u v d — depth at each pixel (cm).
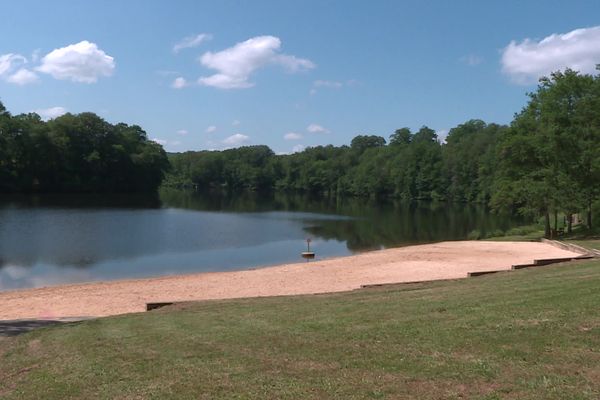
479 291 1159
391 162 12181
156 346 832
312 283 2203
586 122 3647
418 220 6556
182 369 689
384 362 652
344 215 7138
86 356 802
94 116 10456
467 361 630
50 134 9525
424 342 727
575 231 3962
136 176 11006
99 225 4869
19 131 9138
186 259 3256
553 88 3722
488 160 8894
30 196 8588
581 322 756
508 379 562
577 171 3578
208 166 16312
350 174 13475
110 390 629
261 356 726
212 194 12888
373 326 855
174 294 1991
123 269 2878
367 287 1569
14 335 1091
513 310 870
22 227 4506
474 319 833
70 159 9950
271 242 4138
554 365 595
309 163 15000
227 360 718
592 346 651
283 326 923
